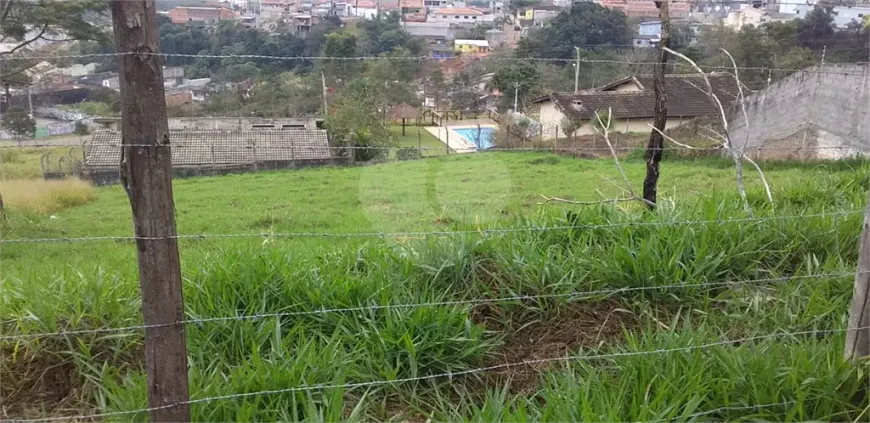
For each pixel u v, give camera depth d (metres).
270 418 2.89
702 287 4.20
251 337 3.44
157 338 2.45
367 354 3.43
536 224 4.93
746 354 3.34
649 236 4.56
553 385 3.33
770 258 4.62
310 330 3.67
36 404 3.23
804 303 4.02
